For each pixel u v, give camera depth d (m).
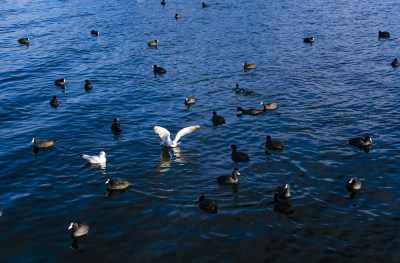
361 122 32.53
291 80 42.66
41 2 85.12
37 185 24.25
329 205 22.38
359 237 19.89
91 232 20.28
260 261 18.38
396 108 34.97
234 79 43.38
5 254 18.78
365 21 66.38
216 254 18.81
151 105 36.94
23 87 41.22
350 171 25.69
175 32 62.53
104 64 48.72
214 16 72.19
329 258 18.56
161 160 27.41
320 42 56.03
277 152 28.19
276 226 20.67
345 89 39.75
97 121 33.53
